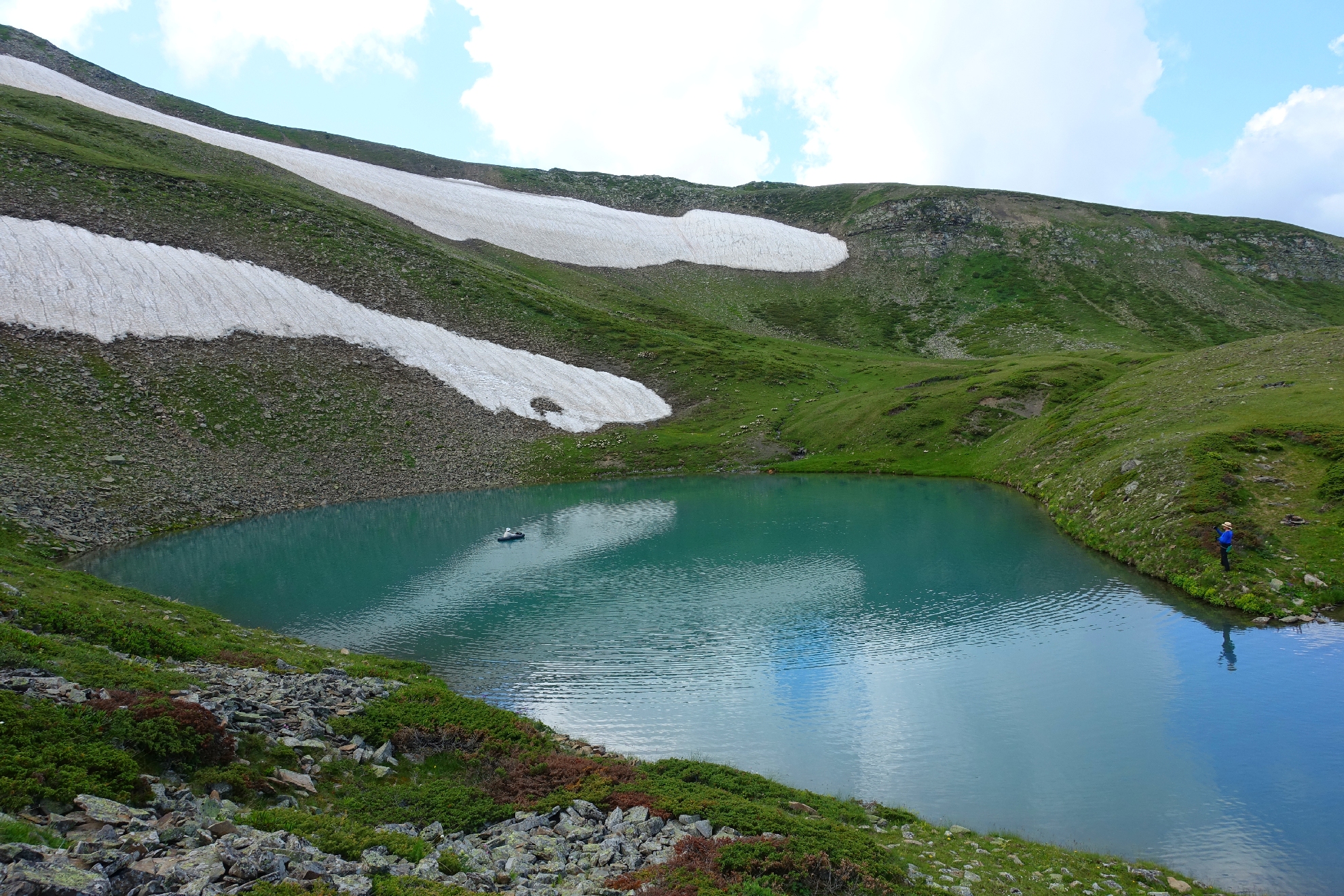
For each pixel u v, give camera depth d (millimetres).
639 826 18812
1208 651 35906
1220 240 189500
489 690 34656
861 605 45688
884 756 28297
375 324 113062
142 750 16656
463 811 18953
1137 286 173750
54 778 13820
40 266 90312
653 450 105500
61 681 18891
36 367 76750
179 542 63312
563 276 168375
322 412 92812
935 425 101688
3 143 111062
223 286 104188
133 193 114750
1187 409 65438
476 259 155250
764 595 48375
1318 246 183250
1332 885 20234
